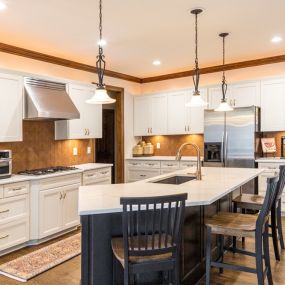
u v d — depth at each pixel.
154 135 6.67
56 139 4.95
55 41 4.32
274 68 5.43
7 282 2.85
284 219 4.70
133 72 6.43
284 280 2.82
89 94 5.17
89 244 2.23
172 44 4.54
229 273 2.98
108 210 2.05
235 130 5.22
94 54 5.00
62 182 4.21
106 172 5.16
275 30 3.99
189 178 3.65
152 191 2.65
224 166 5.29
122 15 3.43
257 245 2.42
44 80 4.37
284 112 5.09
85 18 3.51
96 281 2.24
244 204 3.28
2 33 3.97
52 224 4.04
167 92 6.33
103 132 6.75
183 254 2.51
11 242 3.57
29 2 3.07
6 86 3.84
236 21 3.66
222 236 2.91
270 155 5.49
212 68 6.03
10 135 3.89
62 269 3.11
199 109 5.94
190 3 3.15
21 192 3.68
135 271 1.92
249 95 5.41
